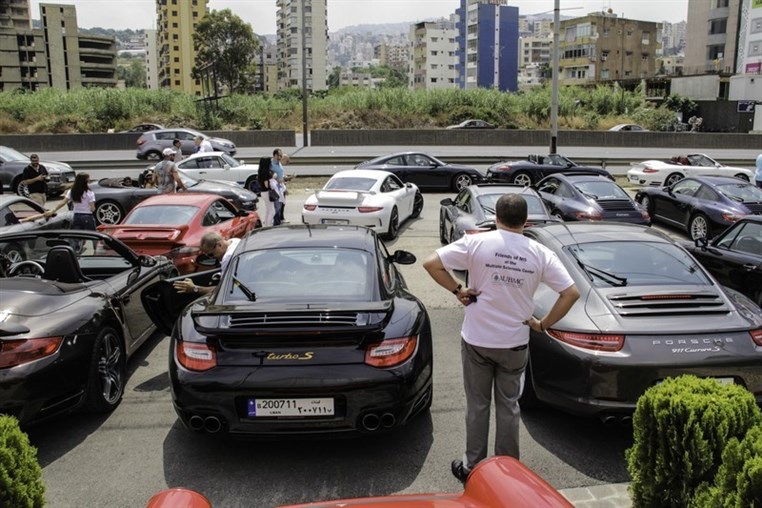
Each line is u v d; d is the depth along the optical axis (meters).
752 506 2.28
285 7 180.12
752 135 37.78
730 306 4.43
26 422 4.19
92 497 3.77
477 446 3.82
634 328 4.17
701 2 88.69
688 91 76.19
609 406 4.09
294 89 77.38
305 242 5.06
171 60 176.38
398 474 3.99
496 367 3.73
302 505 2.51
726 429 2.85
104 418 4.87
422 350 4.23
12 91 44.84
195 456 4.26
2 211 9.26
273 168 12.35
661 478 2.98
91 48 163.00
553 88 23.80
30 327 4.29
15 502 2.47
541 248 3.63
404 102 45.62
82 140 33.47
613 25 107.06
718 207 11.98
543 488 2.36
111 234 7.99
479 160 26.25
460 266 3.69
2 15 147.50
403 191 13.61
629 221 11.55
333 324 3.90
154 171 12.95
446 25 161.75
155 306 5.29
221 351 3.94
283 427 3.89
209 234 5.61
